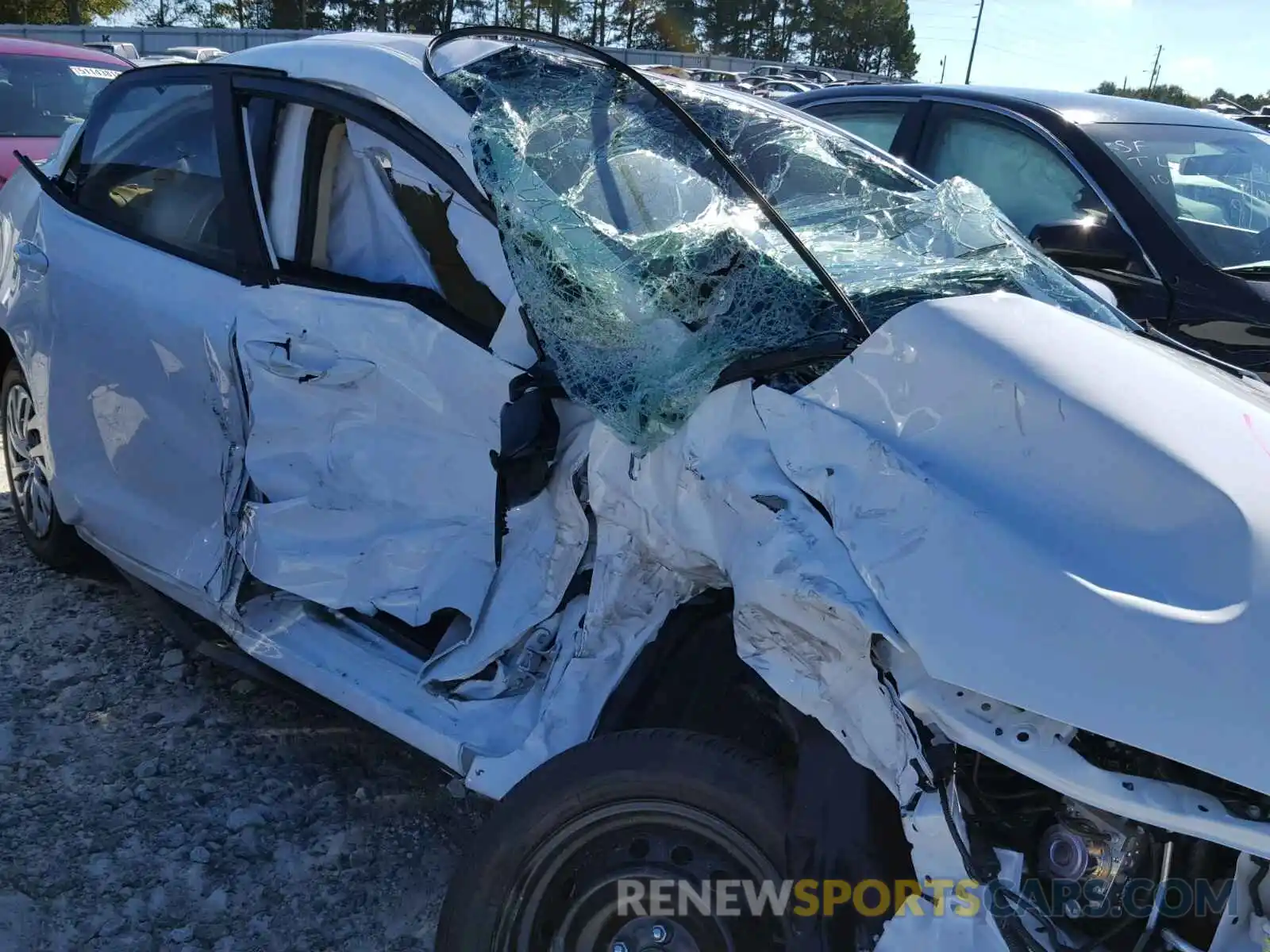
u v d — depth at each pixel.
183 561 3.13
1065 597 1.74
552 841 2.05
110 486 3.46
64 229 3.59
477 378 2.56
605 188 2.65
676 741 2.01
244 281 2.97
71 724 3.30
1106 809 1.65
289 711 3.45
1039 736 1.68
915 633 1.75
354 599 2.70
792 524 1.96
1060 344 2.15
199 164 3.20
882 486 1.95
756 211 2.73
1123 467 1.91
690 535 2.15
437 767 3.23
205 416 3.03
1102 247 4.66
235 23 56.22
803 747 1.92
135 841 2.82
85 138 3.75
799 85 29.70
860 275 2.53
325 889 2.73
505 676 2.47
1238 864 1.70
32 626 3.85
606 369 2.31
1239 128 5.60
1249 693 1.63
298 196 2.99
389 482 2.71
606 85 2.98
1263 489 1.90
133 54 14.13
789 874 1.88
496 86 2.85
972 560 1.81
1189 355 2.73
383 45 3.05
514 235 2.50
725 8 68.00
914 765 1.76
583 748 2.07
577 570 2.43
